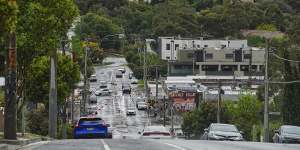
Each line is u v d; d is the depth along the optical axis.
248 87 133.75
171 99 120.94
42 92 51.34
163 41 171.50
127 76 177.88
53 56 49.50
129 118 120.56
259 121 105.31
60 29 39.16
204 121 102.88
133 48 165.88
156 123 115.06
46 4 38.38
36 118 68.56
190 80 154.00
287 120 75.06
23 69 42.78
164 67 170.00
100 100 145.75
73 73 59.78
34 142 34.78
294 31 119.81
